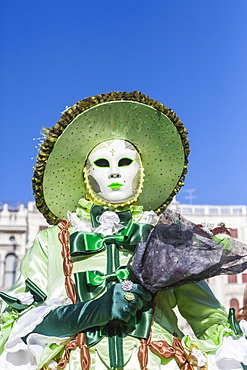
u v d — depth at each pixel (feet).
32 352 12.16
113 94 14.78
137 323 12.54
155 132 15.47
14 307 12.67
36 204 15.46
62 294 13.29
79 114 14.71
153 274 12.28
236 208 96.37
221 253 12.28
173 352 12.34
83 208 15.11
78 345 12.29
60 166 15.21
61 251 13.96
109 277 12.94
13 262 93.61
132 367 12.07
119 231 13.96
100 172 14.85
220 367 12.35
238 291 92.27
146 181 16.15
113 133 15.25
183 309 14.08
